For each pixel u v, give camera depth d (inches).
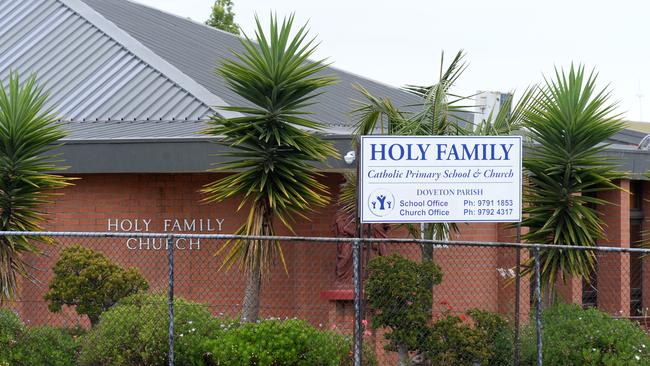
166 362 435.5
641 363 423.5
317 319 612.7
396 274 446.6
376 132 664.4
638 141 944.3
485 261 685.9
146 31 850.1
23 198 488.7
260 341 421.1
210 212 623.8
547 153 505.0
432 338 443.5
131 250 629.3
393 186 440.5
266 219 487.8
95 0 908.6
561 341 439.5
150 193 629.3
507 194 446.3
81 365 441.4
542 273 498.0
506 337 450.0
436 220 442.3
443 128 506.3
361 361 423.8
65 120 687.7
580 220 488.7
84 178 631.8
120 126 657.0
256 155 483.5
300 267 617.9
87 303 498.9
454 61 515.8
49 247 626.5
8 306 521.3
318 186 496.1
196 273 623.8
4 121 486.9
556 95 507.2
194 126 640.4
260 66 480.7
